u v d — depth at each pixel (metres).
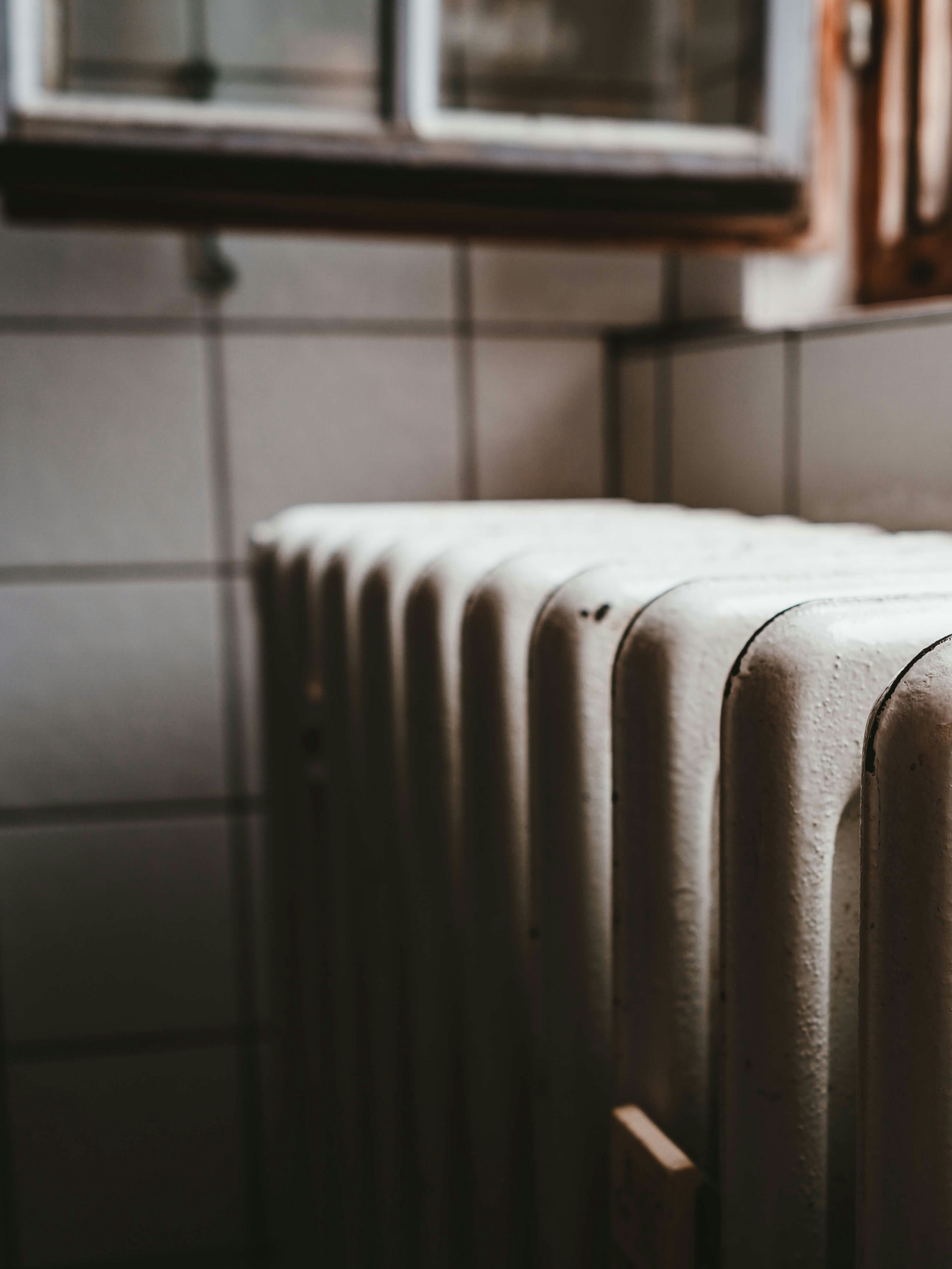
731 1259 0.51
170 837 1.56
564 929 0.64
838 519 1.11
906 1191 0.42
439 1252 0.82
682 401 1.39
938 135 1.18
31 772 1.52
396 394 1.51
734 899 0.48
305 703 1.06
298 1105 1.23
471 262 1.51
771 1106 0.48
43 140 1.24
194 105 1.27
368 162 1.29
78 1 1.33
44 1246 1.58
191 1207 1.61
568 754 0.62
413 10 1.26
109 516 1.49
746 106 1.33
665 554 0.69
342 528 1.04
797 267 1.35
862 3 1.27
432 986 0.79
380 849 0.87
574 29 1.49
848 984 0.51
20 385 1.45
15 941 1.54
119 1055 1.58
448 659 0.75
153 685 1.53
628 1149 0.57
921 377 0.99
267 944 1.58
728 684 0.48
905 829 0.40
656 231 1.34
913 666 0.41
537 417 1.55
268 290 1.48
